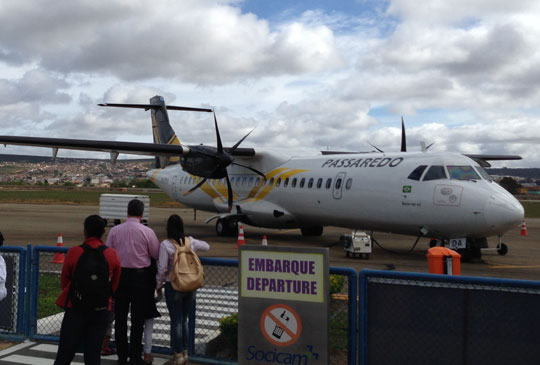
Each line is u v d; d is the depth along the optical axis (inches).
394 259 451.2
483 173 436.5
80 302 150.1
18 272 209.2
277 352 148.7
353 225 517.3
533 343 134.7
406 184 446.0
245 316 152.4
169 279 174.9
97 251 153.3
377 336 153.0
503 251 479.2
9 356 188.5
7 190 3105.3
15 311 210.4
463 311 142.4
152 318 180.9
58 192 2780.5
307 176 558.9
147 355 179.2
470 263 435.8
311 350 144.9
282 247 147.5
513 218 389.7
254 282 151.3
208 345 191.9
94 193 2704.2
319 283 143.5
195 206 764.6
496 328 138.7
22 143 548.1
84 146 561.0
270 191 605.9
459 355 142.9
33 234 665.6
